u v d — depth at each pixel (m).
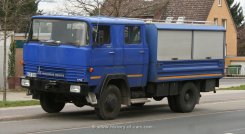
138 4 33.09
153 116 18.25
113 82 16.84
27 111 17.58
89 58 15.45
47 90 16.03
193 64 19.61
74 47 15.56
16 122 15.48
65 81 15.73
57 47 15.83
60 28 15.98
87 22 15.54
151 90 18.09
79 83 15.51
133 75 17.14
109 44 16.14
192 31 19.45
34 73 16.39
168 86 18.75
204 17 68.25
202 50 20.03
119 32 16.52
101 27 15.87
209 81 20.95
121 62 16.59
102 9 30.41
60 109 17.91
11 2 23.02
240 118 18.20
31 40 16.52
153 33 17.77
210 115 19.05
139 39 17.38
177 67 18.81
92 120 16.31
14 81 29.12
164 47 18.12
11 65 29.47
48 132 13.56
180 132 14.34
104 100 16.12
